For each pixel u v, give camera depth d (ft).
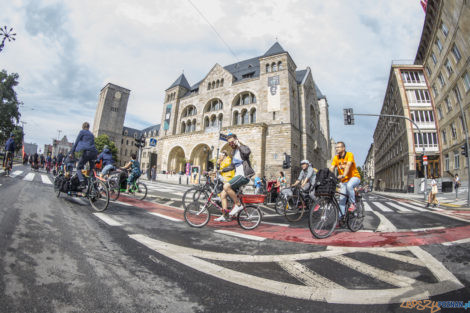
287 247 11.64
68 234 11.27
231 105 105.19
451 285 7.50
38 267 7.56
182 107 124.77
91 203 18.78
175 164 116.67
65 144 346.74
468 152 42.06
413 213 27.43
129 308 5.70
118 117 234.17
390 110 126.82
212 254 10.07
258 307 6.08
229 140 15.69
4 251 8.55
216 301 6.29
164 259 9.12
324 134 176.76
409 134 92.79
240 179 15.19
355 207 15.64
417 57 103.50
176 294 6.55
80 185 19.35
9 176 36.73
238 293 6.78
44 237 10.50
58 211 16.21
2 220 12.50
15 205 16.62
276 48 102.17
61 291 6.27
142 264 8.48
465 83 68.69
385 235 14.62
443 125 84.53
